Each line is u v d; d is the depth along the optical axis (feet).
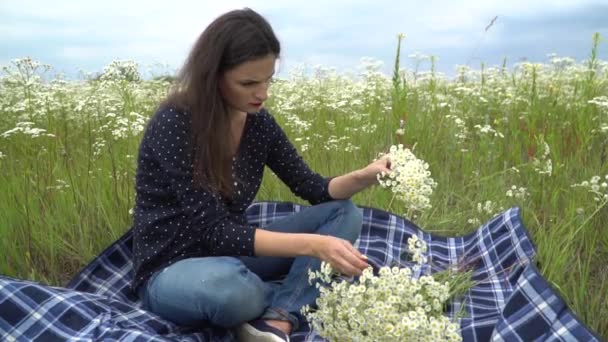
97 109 14.57
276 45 6.43
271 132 7.66
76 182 10.97
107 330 6.00
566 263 8.04
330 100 18.16
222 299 6.22
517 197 10.47
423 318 4.97
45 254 9.31
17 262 8.70
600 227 9.26
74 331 6.07
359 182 7.73
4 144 14.23
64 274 9.17
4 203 9.92
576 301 7.07
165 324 6.59
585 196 9.78
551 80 19.56
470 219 10.42
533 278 5.93
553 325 5.56
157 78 18.76
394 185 7.15
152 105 16.87
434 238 9.90
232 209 7.38
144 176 6.82
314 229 7.70
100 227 9.87
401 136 13.89
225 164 7.03
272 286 7.54
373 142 14.44
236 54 6.25
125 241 8.18
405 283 5.25
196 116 6.48
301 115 17.93
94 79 18.10
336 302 5.74
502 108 16.80
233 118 7.09
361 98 17.89
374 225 9.93
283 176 8.05
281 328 6.76
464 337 6.64
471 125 16.81
